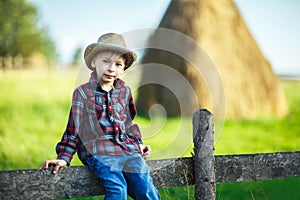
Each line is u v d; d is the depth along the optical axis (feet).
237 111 45.39
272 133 37.35
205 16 48.65
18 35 179.93
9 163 25.64
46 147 30.35
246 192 19.22
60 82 81.51
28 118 41.75
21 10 181.47
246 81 47.70
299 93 69.62
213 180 13.50
